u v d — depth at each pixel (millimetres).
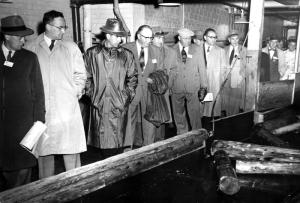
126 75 4316
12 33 3105
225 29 10852
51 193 3285
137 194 3871
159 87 4879
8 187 3523
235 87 6938
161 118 5016
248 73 6781
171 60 5496
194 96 6008
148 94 5016
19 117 3275
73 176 3516
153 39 5504
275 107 7344
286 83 7477
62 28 3609
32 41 3682
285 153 4664
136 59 4949
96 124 4246
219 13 10461
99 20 7129
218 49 6590
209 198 3832
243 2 9703
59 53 3674
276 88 7250
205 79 5922
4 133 3266
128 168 4059
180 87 5906
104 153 4758
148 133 5191
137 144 5438
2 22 3172
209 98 5953
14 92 3230
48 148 3732
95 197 3756
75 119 3822
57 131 3719
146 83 5016
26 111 3314
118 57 4191
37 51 3621
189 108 6098
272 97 7207
